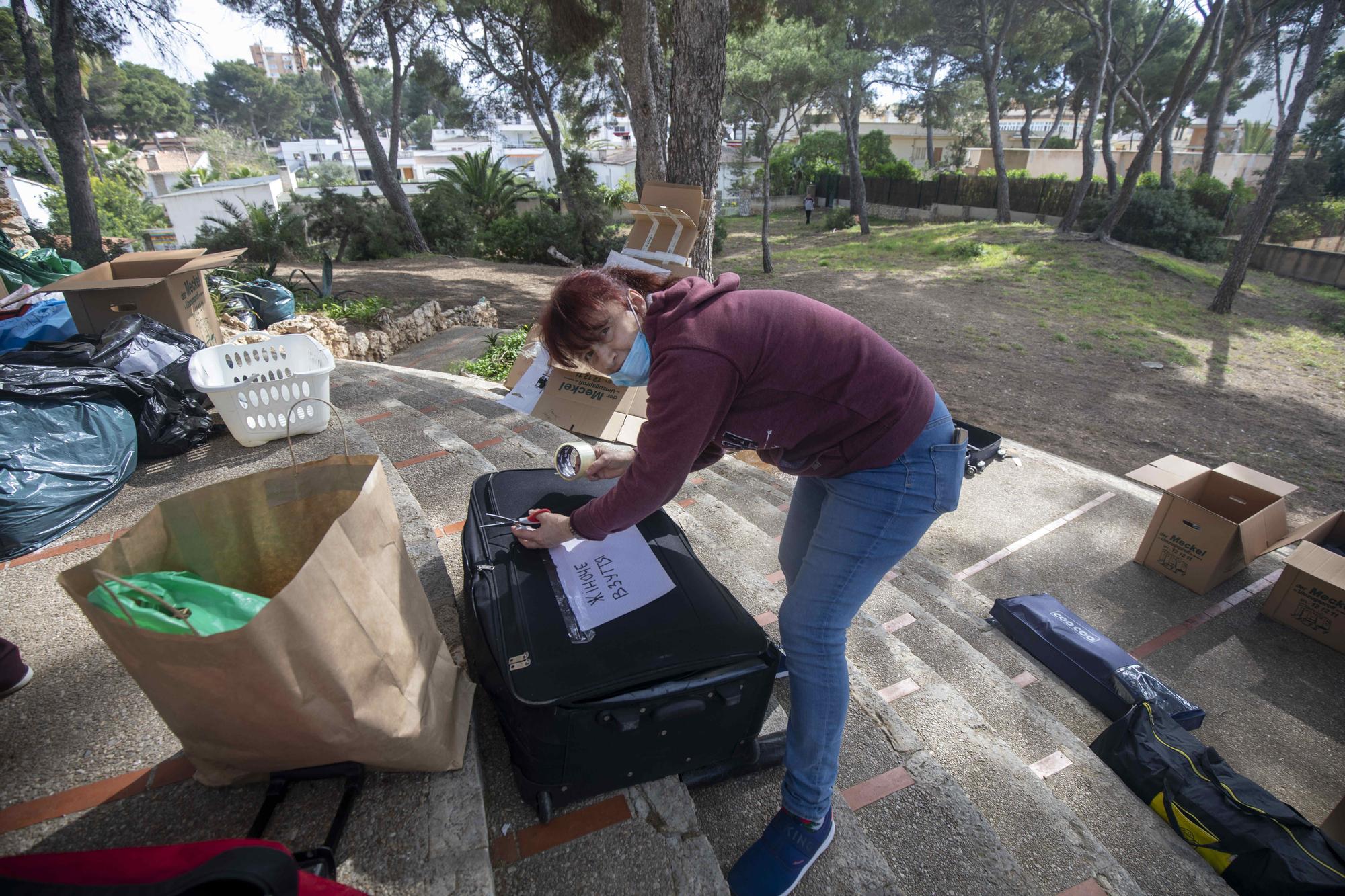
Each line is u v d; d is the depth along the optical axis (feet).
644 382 4.54
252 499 4.50
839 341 4.00
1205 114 101.04
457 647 6.00
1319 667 11.74
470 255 60.34
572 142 86.84
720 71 21.58
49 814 4.36
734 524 11.05
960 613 11.73
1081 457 21.88
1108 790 7.36
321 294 31.45
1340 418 25.85
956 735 6.98
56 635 6.01
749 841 4.97
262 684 3.42
